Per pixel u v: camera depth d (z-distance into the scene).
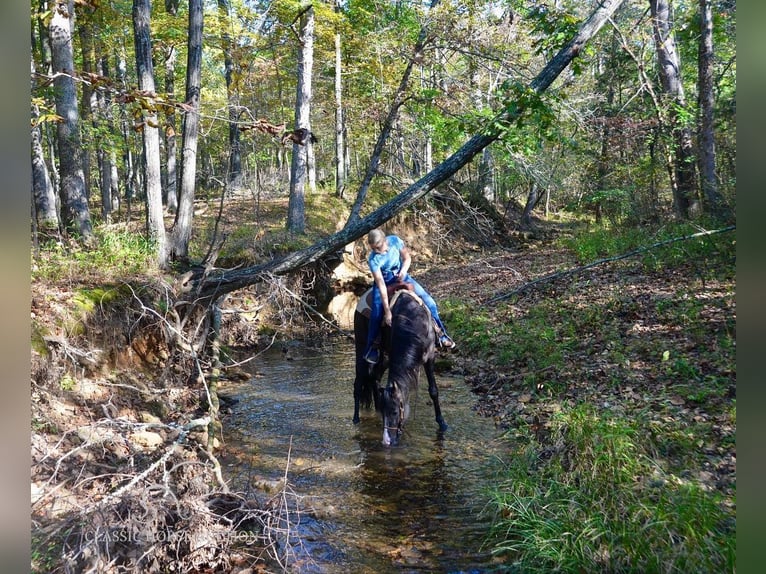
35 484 4.71
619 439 5.12
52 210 11.33
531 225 29.03
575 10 16.72
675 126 14.92
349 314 16.08
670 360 7.32
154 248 10.32
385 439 6.59
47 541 3.94
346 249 16.97
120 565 3.98
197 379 9.03
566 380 7.78
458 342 11.48
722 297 8.90
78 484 4.53
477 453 6.61
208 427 6.98
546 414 7.02
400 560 4.57
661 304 9.21
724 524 4.00
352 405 8.88
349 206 21.70
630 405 6.44
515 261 19.64
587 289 11.77
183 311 9.91
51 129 16.36
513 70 13.86
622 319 9.34
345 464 6.50
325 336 14.48
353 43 18.84
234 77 14.06
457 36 13.93
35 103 5.05
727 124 14.41
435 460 6.50
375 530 5.05
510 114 9.35
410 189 10.09
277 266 10.48
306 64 17.20
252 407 8.77
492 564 4.46
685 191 14.93
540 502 4.91
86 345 7.25
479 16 14.63
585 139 17.25
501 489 5.50
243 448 7.04
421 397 8.84
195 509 4.48
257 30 16.03
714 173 13.61
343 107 20.11
